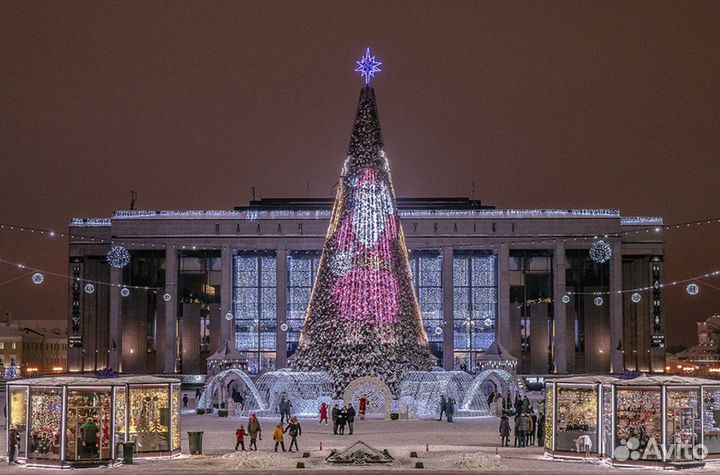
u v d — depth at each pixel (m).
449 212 133.50
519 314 136.50
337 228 71.38
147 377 46.88
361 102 73.38
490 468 42.28
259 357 133.75
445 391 71.75
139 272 137.75
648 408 42.47
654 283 137.75
